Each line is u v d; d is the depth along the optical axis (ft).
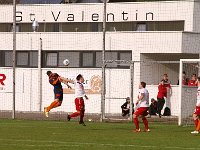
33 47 389.19
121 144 182.29
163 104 334.03
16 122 270.46
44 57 388.57
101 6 392.06
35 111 374.84
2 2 433.48
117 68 361.92
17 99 379.14
